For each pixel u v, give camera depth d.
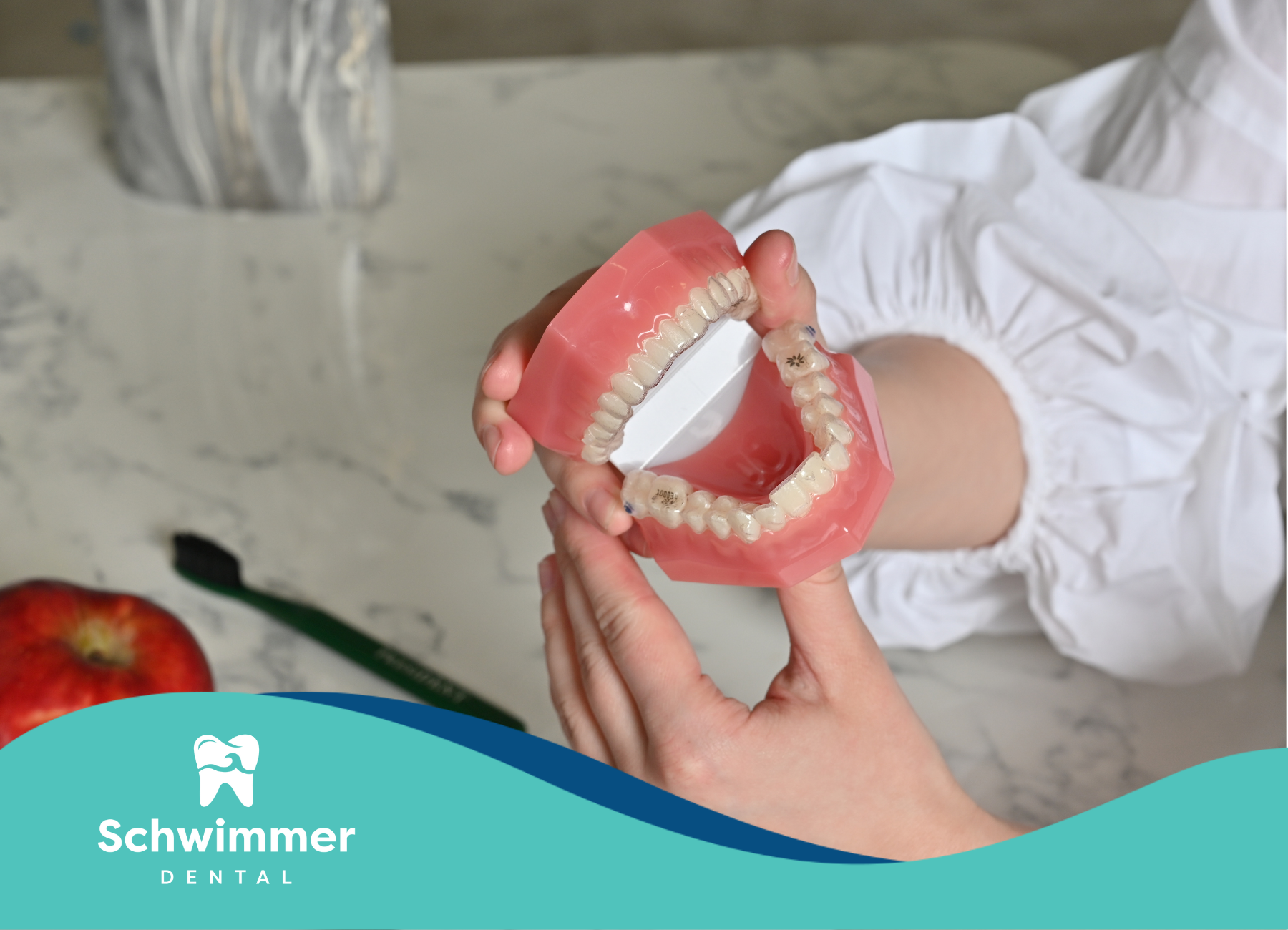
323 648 0.60
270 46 0.80
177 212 0.86
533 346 0.48
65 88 1.01
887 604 0.60
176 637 0.54
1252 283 0.61
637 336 0.45
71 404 0.71
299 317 0.78
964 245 0.58
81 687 0.51
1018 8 2.17
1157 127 0.63
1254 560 0.59
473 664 0.60
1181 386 0.57
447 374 0.74
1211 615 0.58
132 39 0.81
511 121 0.97
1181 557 0.59
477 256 0.82
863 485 0.46
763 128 0.96
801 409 0.46
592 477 0.48
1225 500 0.58
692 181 0.89
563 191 0.88
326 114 0.83
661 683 0.49
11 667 0.51
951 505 0.57
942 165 0.64
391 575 0.63
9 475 0.67
